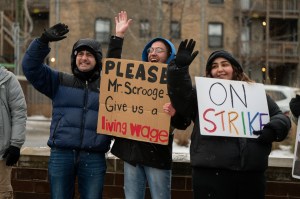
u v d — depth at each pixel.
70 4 42.03
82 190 6.51
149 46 6.81
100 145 6.41
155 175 6.30
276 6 44.31
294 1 44.50
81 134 6.38
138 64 6.50
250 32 44.91
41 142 19.23
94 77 6.62
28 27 44.84
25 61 6.38
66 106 6.47
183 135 14.85
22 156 8.13
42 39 6.32
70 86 6.54
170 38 31.23
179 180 7.95
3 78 6.77
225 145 5.79
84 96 6.50
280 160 8.38
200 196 5.80
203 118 5.89
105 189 7.99
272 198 7.89
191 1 38.91
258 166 5.75
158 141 6.29
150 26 34.03
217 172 5.74
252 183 5.79
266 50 41.25
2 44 45.59
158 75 6.43
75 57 6.61
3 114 6.79
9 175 6.95
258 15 43.72
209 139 5.83
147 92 6.43
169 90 5.82
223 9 42.84
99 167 6.47
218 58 6.24
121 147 6.44
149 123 6.35
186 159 8.00
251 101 6.10
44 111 35.38
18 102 6.85
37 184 8.12
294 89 22.80
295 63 43.69
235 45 42.72
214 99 5.99
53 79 6.54
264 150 5.85
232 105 6.02
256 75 43.00
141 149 6.29
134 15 35.19
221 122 5.90
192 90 5.94
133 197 6.35
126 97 6.47
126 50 35.28
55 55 41.19
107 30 41.94
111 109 6.46
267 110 6.12
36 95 35.78
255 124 6.00
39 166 8.13
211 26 42.75
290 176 7.89
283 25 45.69
